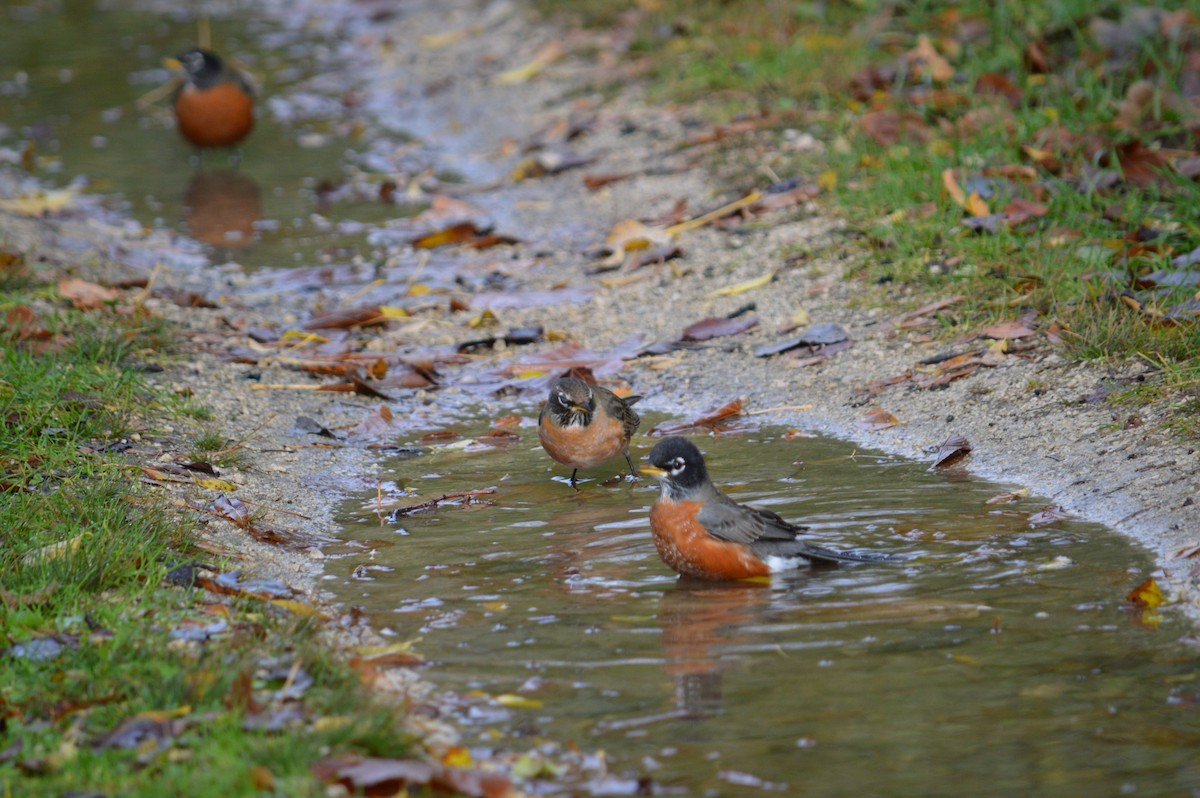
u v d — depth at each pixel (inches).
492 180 855.1
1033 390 465.7
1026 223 600.1
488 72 1085.8
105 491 387.5
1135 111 658.8
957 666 293.9
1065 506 387.5
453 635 322.3
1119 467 400.2
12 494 389.4
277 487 433.1
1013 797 244.1
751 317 583.8
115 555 339.6
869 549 364.2
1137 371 458.9
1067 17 794.8
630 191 778.8
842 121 765.9
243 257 729.0
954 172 642.2
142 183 875.4
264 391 528.7
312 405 518.9
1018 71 760.3
